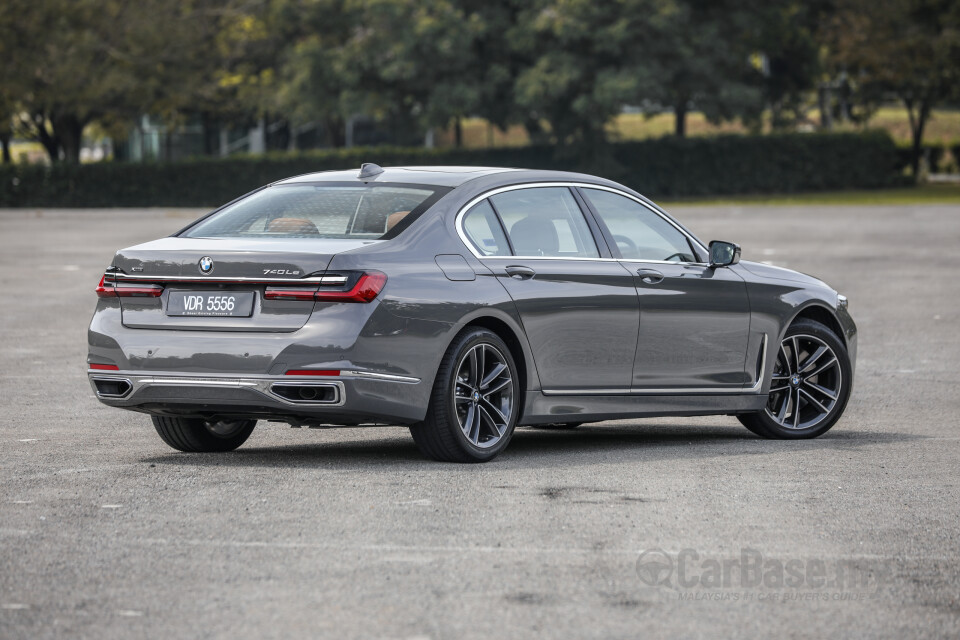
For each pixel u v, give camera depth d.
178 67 135.38
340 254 17.95
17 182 125.56
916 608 12.29
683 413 21.69
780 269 23.41
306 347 17.66
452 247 19.05
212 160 129.50
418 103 149.62
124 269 18.73
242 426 20.97
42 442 21.50
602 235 20.97
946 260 63.44
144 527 15.13
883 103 171.88
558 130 140.50
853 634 11.50
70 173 126.31
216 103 151.62
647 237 21.66
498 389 19.39
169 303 18.44
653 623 11.70
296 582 12.89
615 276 20.66
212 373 17.98
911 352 34.75
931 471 19.25
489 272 19.25
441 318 18.45
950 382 29.83
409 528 15.09
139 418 24.31
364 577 13.07
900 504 16.83
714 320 21.84
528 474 18.53
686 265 21.81
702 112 144.88
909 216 103.44
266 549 14.14
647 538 14.80
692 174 144.88
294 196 19.95
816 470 19.27
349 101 139.88
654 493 17.30
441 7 138.62
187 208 127.69
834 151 150.12
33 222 102.62
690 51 135.50
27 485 17.58
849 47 159.12
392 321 17.98
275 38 152.12
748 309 22.28
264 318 17.92
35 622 11.61
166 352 18.20
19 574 13.15
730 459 20.25
